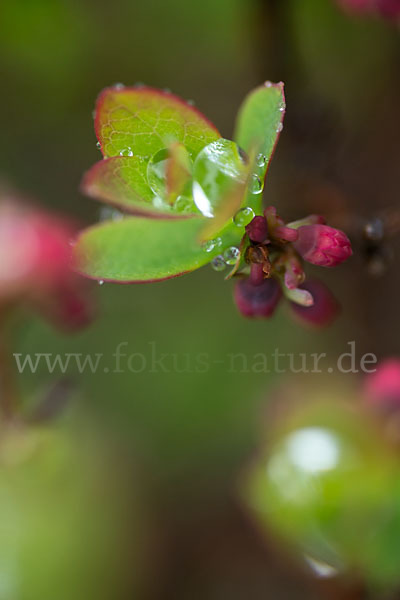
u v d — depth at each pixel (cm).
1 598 24
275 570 29
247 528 29
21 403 21
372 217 20
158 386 29
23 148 30
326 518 21
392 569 21
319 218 17
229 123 30
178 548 29
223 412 29
